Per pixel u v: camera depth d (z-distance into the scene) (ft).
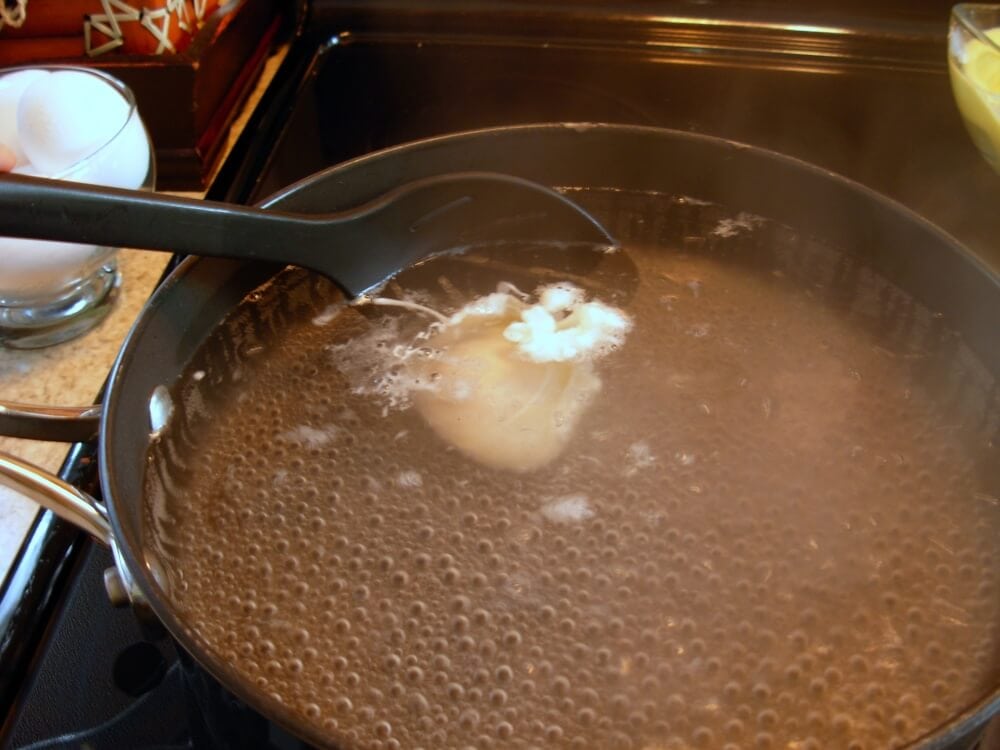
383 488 1.19
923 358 1.28
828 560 1.11
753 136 1.74
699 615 1.07
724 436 1.22
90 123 1.47
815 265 1.39
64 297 1.53
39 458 1.33
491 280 1.40
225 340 1.32
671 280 1.40
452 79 1.90
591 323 1.34
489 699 1.02
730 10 1.91
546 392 1.27
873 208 1.31
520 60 1.92
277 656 1.06
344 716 1.02
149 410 1.21
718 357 1.31
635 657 1.04
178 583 1.11
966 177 1.67
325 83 1.90
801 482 1.18
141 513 1.12
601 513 1.15
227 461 1.22
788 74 1.85
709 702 1.01
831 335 1.32
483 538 1.14
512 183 1.38
